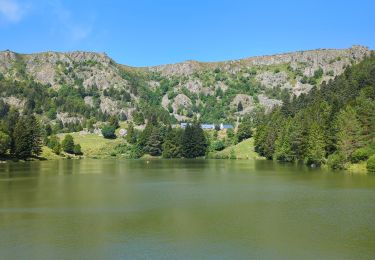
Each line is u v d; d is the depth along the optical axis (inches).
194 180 4264.3
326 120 6284.5
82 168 6013.8
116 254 1676.9
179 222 2212.1
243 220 2256.4
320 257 1643.7
